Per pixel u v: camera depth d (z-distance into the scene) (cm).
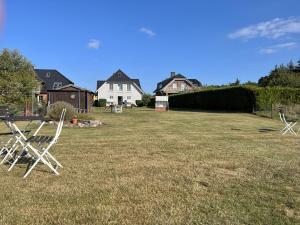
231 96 3253
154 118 2278
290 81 3644
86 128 1550
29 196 486
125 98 6975
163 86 7200
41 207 443
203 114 2712
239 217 410
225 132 1371
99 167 667
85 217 410
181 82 6825
